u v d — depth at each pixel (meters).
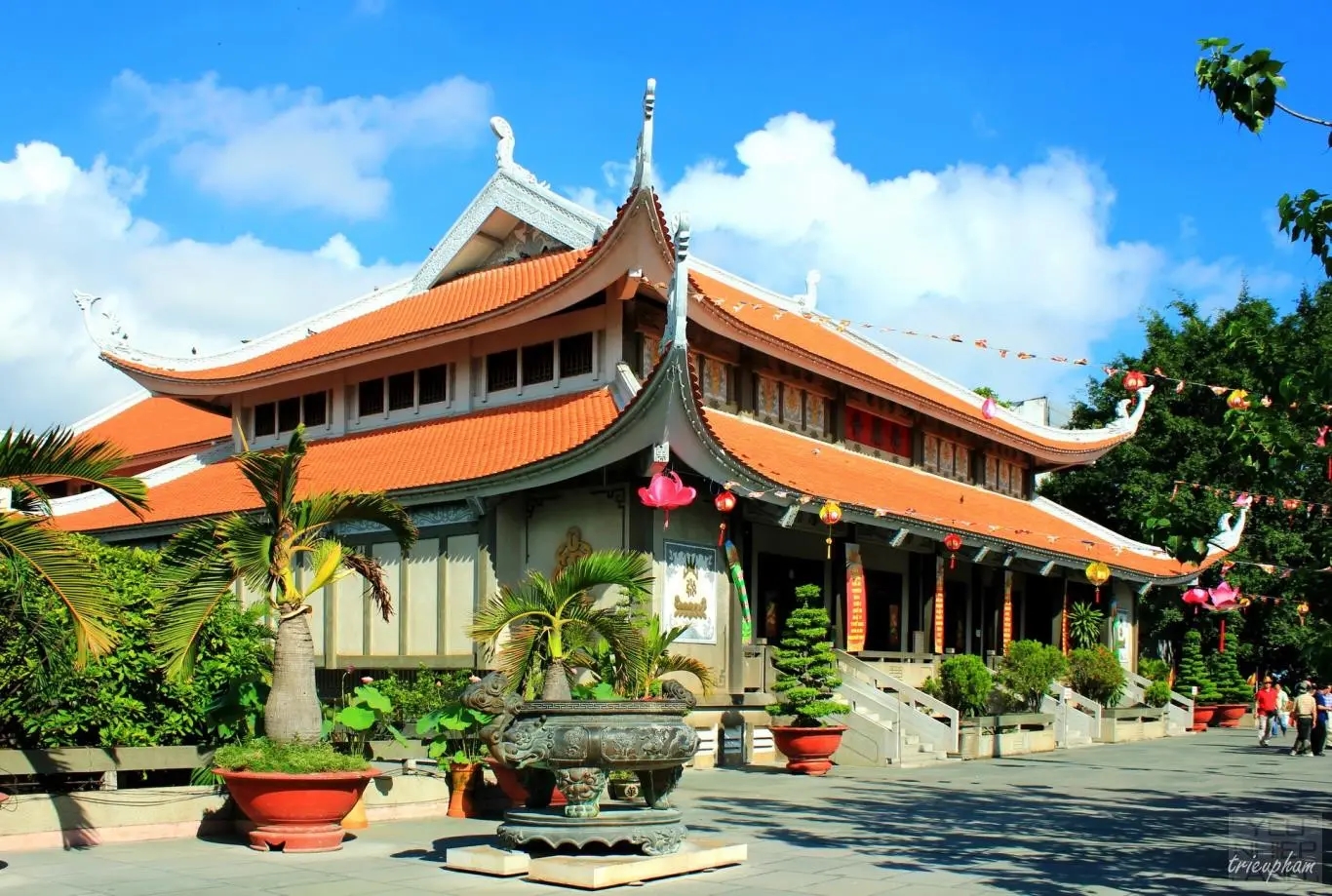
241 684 17.33
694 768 28.58
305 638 16.52
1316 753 35.03
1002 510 45.00
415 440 33.66
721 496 27.44
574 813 14.01
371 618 31.83
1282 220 14.30
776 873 14.18
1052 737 36.41
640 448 26.31
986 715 35.16
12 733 16.73
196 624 16.11
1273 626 54.03
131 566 18.12
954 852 16.06
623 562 19.19
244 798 15.54
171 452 45.38
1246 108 13.15
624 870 13.21
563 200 35.22
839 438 38.97
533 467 27.61
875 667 34.41
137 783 18.47
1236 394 17.20
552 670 18.98
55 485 49.28
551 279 32.38
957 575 45.00
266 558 16.38
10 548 13.86
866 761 29.69
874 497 33.22
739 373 35.12
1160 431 57.09
